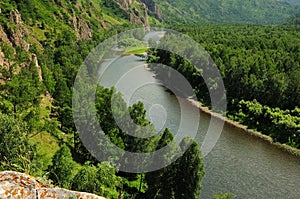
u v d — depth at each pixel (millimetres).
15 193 12086
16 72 72188
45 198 12219
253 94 102438
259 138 87125
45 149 54500
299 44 138625
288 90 96500
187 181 48188
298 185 64000
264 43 150500
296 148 81875
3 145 37156
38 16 166250
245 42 157125
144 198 54188
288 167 71438
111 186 49594
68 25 184625
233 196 57844
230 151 75625
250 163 70938
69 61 118062
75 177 41625
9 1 155125
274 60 120438
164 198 50406
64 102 74938
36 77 76875
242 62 111375
